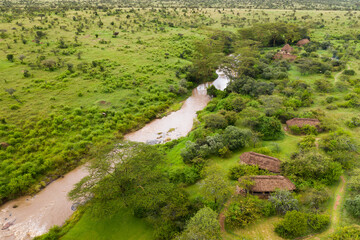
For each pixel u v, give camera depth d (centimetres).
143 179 3055
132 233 2845
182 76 7756
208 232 2298
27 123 4919
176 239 2422
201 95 7106
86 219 3128
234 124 4831
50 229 3055
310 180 3130
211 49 8100
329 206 2844
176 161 4038
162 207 2970
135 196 2956
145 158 3234
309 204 2828
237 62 7412
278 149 3931
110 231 2902
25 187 3725
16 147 4356
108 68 7744
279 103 5153
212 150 3959
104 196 3008
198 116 5712
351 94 5481
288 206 2706
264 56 8756
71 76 7012
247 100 5719
